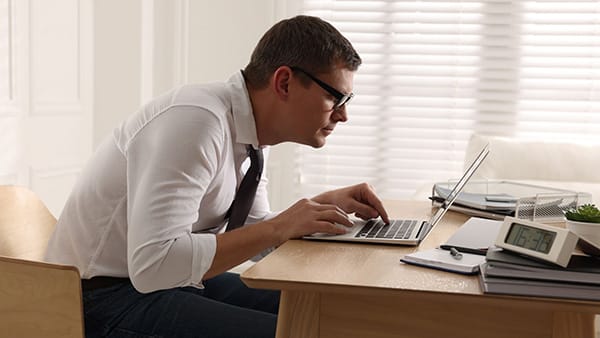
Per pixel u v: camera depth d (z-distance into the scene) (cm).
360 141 468
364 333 160
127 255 200
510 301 136
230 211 215
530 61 452
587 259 148
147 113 195
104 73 438
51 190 407
